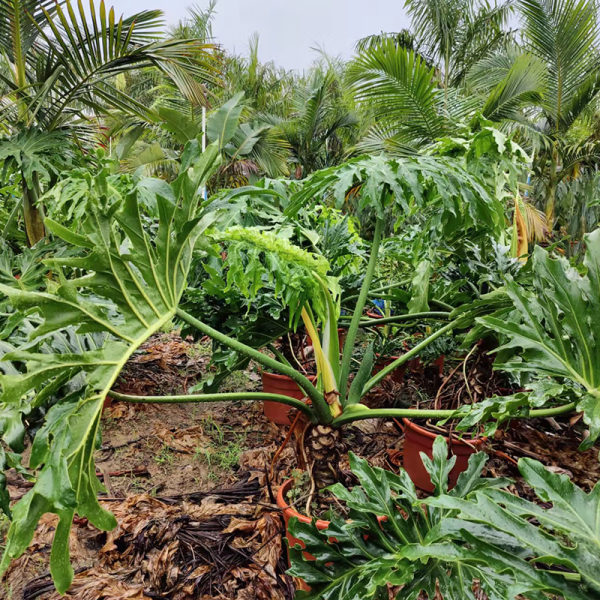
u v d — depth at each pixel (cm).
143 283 135
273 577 156
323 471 158
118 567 166
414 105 586
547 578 82
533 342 132
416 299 222
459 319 181
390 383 246
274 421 275
